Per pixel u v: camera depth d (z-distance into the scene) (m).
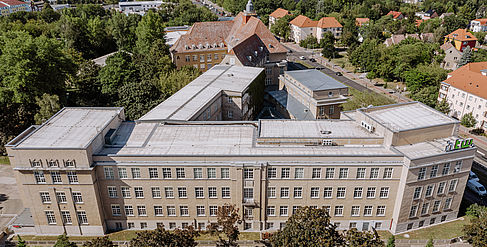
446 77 143.38
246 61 130.25
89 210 67.56
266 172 66.31
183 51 151.38
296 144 71.00
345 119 80.75
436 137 71.81
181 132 74.44
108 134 70.19
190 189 67.94
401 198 67.31
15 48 96.38
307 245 53.19
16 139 66.06
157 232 54.62
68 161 62.97
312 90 104.19
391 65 163.38
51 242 67.25
